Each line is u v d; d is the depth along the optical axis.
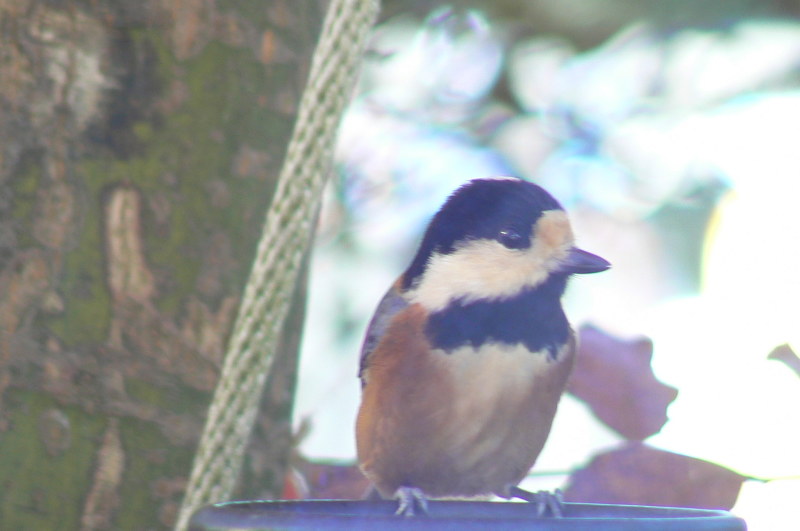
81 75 5.01
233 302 5.23
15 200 4.91
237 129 5.29
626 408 5.38
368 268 9.27
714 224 9.76
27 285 4.87
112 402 4.92
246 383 4.37
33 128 4.95
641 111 9.77
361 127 9.15
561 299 5.82
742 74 9.77
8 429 4.79
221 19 5.25
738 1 8.80
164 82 5.13
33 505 4.78
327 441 9.12
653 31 9.28
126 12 5.06
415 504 4.51
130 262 5.04
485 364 5.58
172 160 5.14
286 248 4.37
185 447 5.05
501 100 9.44
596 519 3.55
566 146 9.57
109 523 4.89
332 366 9.45
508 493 5.98
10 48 4.96
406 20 8.99
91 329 4.94
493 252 5.67
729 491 5.02
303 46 5.54
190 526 3.78
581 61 9.65
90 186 5.00
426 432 5.71
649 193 9.70
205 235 5.19
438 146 9.26
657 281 10.07
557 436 8.22
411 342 5.66
